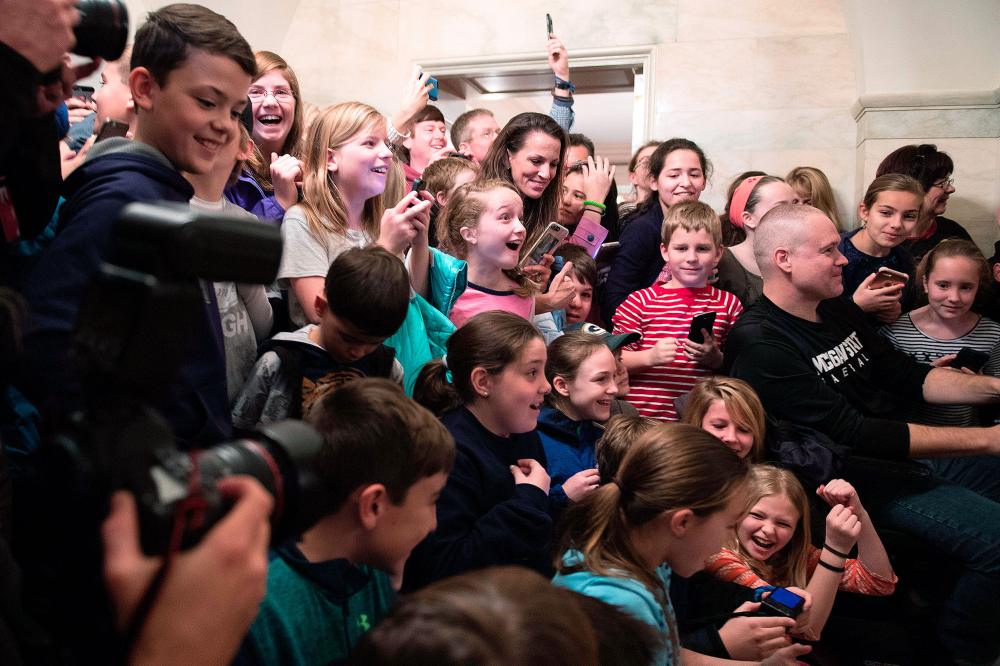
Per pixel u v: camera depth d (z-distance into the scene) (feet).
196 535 1.94
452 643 2.20
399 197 9.00
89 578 2.30
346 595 4.30
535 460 6.86
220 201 6.37
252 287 6.64
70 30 3.48
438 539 5.82
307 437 2.43
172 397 4.40
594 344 8.23
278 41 20.21
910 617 9.25
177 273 2.06
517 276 9.21
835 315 9.68
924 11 17.26
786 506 7.78
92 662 2.39
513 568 2.56
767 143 18.43
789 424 8.90
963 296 10.97
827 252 9.08
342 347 6.24
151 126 4.89
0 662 2.33
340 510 4.24
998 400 9.35
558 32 19.30
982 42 17.15
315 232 7.43
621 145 38.45
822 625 7.58
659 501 5.38
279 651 4.02
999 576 8.52
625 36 19.02
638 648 3.57
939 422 10.35
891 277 10.50
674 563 5.64
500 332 6.53
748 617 6.63
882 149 17.52
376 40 20.12
